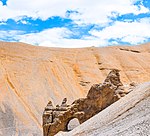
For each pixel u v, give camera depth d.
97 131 39.38
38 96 128.25
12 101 118.12
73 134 44.66
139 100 40.94
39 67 145.62
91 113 65.31
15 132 103.25
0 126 103.62
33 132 105.31
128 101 43.53
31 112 117.31
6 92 122.62
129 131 29.84
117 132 32.28
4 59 143.12
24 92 128.12
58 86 139.38
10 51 149.75
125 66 162.38
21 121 108.81
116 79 65.62
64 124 67.06
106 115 44.06
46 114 68.69
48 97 130.25
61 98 132.88
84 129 43.62
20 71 139.00
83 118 66.00
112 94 63.66
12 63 142.62
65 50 167.62
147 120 30.06
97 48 176.12
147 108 35.91
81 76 151.00
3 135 100.00
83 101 66.75
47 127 67.75
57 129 66.69
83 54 167.50
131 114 37.59
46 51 161.12
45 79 140.12
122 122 36.50
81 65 157.88
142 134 27.23
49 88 135.88
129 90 63.44
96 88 65.62
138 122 31.08
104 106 64.31
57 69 149.25
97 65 161.25
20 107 116.62
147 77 157.25
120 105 44.44
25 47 158.00
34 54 155.12
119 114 40.66
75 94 138.88
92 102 65.69
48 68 147.25
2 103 114.69
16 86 129.75
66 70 152.00
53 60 154.00
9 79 131.88
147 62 170.25
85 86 145.88
